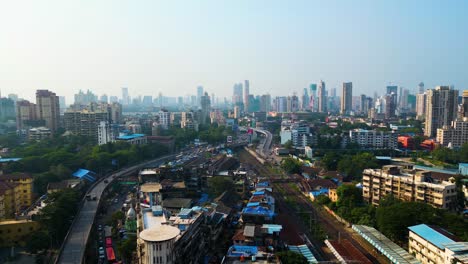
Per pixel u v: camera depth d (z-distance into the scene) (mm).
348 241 123625
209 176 195500
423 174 155375
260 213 124500
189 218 107188
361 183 198750
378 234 120000
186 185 187750
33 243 114750
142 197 148625
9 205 152000
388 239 116375
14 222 128875
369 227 126812
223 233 128625
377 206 146875
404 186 156000
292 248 112188
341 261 102125
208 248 114250
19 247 127000
